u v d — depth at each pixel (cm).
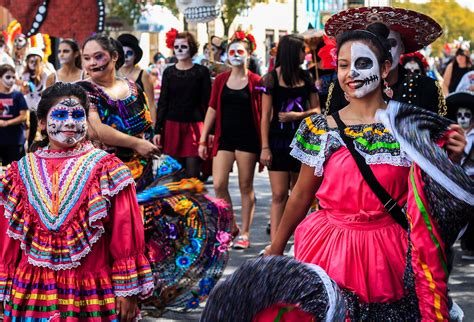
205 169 1099
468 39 5822
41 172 482
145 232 625
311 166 437
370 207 426
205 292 643
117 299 480
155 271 633
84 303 475
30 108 1341
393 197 424
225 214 646
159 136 1079
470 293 768
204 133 955
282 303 253
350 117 440
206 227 643
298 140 441
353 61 440
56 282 473
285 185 879
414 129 404
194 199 636
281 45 870
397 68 594
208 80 1070
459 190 390
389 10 578
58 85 495
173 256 639
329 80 895
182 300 643
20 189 482
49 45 1812
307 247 438
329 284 255
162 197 618
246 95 916
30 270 476
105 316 478
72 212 473
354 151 427
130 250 479
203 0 1107
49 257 471
